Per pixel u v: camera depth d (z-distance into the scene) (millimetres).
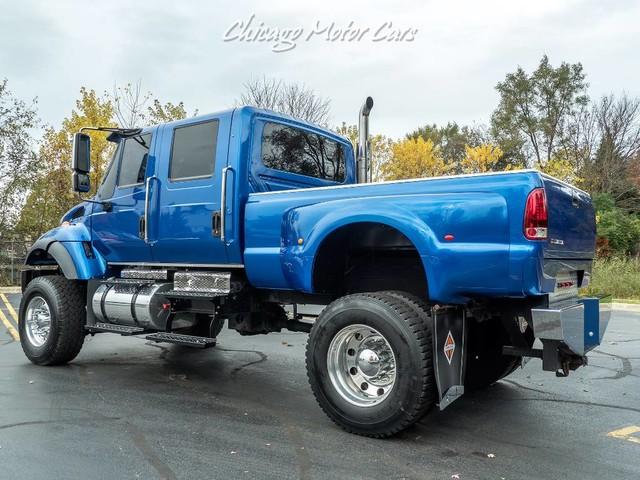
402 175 24625
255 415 4480
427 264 3738
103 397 4984
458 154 43938
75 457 3537
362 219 4039
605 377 5871
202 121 5172
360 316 3885
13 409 4578
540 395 5145
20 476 3234
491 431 4113
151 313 5301
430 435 4016
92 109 18062
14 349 7324
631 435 4043
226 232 4844
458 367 3852
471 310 4008
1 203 18000
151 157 5543
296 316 5453
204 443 3814
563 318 3510
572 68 37188
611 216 21922
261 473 3309
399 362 3717
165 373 5980
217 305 5184
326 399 4062
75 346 6160
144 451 3654
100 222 6047
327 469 3377
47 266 6914
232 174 4883
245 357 6863
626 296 13977
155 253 5516
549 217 3566
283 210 4523
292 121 5559
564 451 3713
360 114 6410
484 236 3568
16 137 17875
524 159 36062
